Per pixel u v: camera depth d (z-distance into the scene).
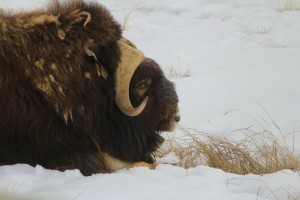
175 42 40.38
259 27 43.16
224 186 16.27
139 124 18.28
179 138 22.08
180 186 15.61
